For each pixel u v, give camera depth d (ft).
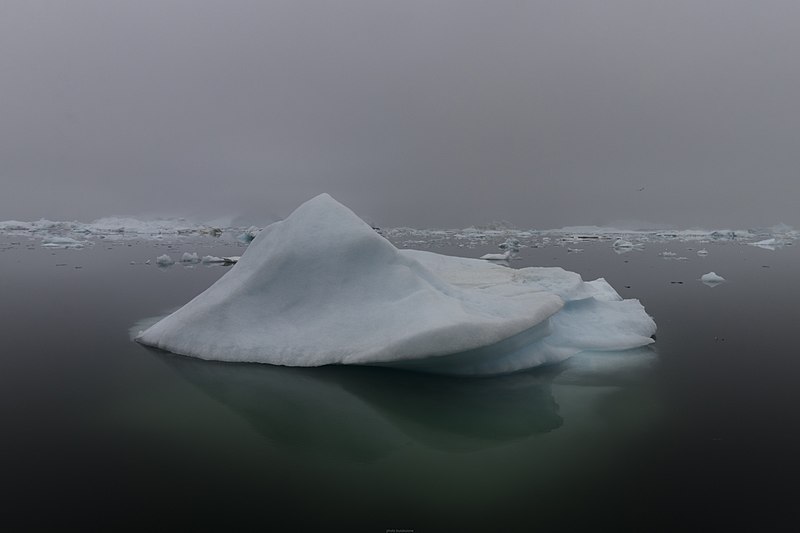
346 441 14.96
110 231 152.76
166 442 14.67
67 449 14.11
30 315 31.30
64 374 20.34
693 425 16.19
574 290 28.53
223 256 71.36
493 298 23.48
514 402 18.15
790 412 17.25
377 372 20.57
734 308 35.29
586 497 12.04
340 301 22.29
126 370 20.77
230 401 17.75
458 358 19.77
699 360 23.30
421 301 21.15
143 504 11.49
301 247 23.36
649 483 12.69
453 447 14.71
